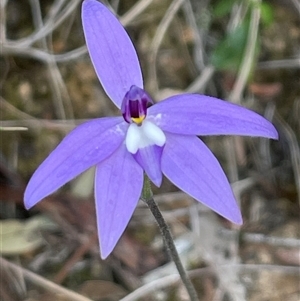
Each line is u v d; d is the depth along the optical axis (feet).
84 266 0.91
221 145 0.96
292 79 0.98
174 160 0.64
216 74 0.97
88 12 0.65
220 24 0.99
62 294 0.89
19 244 0.91
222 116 0.64
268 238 0.93
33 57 0.95
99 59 0.66
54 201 0.92
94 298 0.90
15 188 0.92
